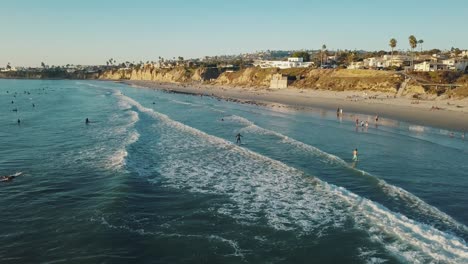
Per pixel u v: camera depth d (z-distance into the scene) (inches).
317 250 727.7
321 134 1977.1
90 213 877.8
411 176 1179.3
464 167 1283.2
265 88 6235.2
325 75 5561.0
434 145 1658.5
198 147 1651.1
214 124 2389.3
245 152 1544.0
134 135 1872.5
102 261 673.0
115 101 4183.1
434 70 4677.7
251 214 904.9
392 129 2142.0
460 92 3499.0
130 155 1449.3
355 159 1397.6
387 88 4343.0
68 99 4471.0
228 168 1312.7
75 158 1408.7
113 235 770.8
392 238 762.8
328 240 767.7
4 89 6732.3
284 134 1979.6
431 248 714.2
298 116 2815.0
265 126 2290.8
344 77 5137.8
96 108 3348.9
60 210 899.4
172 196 1021.8
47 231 786.2
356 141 1765.5
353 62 6220.5
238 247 739.4
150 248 727.1
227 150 1592.0
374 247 733.3
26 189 1055.6
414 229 789.9
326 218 877.2
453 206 930.1
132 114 2832.2
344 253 714.2
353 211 909.2
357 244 746.8
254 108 3454.7
